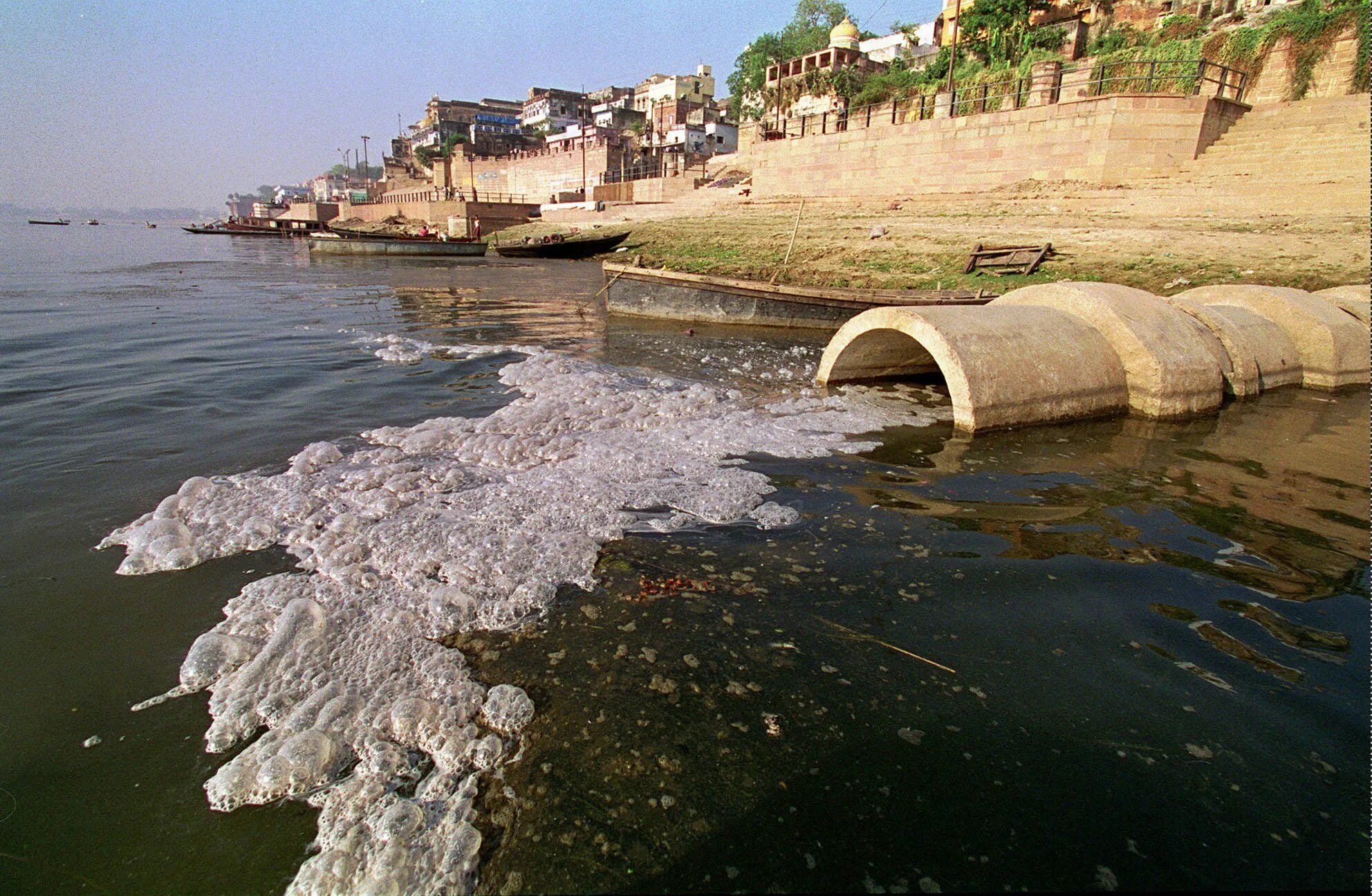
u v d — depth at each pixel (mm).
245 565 3500
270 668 2646
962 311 6480
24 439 5430
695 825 1980
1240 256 12461
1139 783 2092
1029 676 2586
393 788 2143
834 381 7691
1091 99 20984
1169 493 4438
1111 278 12703
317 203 82188
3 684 2600
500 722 2389
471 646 2816
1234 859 1840
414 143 103438
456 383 7605
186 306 14492
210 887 1848
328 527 3865
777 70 45688
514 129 93688
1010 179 23203
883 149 26812
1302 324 7805
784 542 3730
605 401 6582
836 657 2713
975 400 5660
